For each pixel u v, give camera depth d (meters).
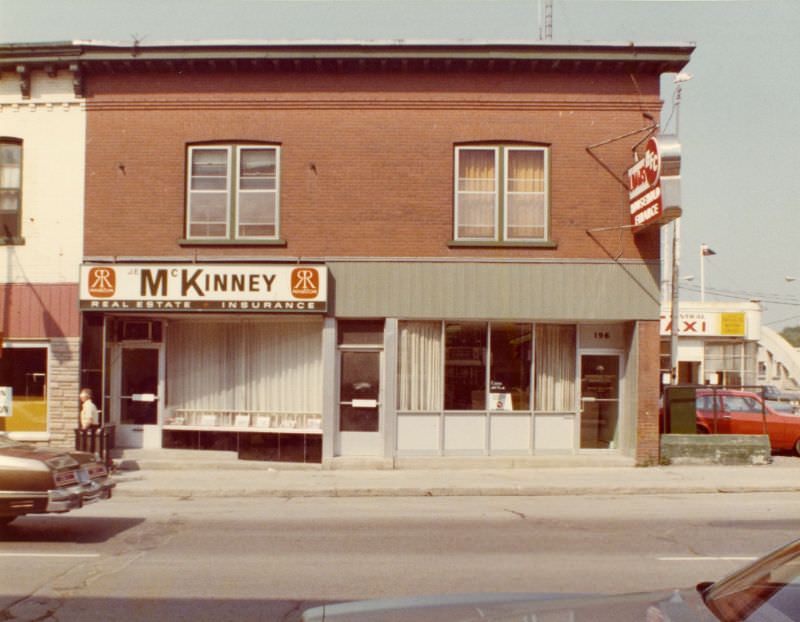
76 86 17.91
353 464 17.59
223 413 18.45
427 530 11.04
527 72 17.81
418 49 17.50
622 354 18.33
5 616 6.82
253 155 18.03
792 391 43.28
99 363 17.94
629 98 17.84
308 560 9.05
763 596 3.36
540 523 11.65
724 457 18.03
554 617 3.46
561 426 18.23
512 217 17.94
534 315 17.80
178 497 14.75
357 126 17.88
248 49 17.56
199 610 7.00
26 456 9.78
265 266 17.47
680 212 15.59
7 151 18.28
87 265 17.62
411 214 17.81
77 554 9.36
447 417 17.95
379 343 17.98
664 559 9.13
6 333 17.95
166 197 17.95
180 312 17.67
